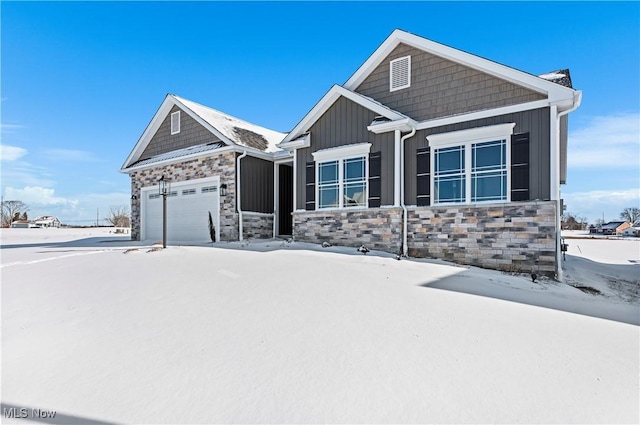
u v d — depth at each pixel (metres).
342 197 12.05
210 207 15.56
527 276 8.51
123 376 3.25
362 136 11.75
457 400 2.80
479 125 10.09
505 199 9.62
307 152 12.95
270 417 2.60
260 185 15.91
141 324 4.55
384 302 5.26
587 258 16.11
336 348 3.74
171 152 17.55
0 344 4.04
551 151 9.10
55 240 20.70
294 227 13.05
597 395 2.90
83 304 5.46
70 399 2.89
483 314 4.84
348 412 2.65
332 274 7.05
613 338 4.14
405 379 3.12
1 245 17.09
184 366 3.41
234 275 7.07
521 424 2.51
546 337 4.10
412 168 11.03
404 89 11.48
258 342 3.92
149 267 8.23
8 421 2.60
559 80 9.95
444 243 10.25
